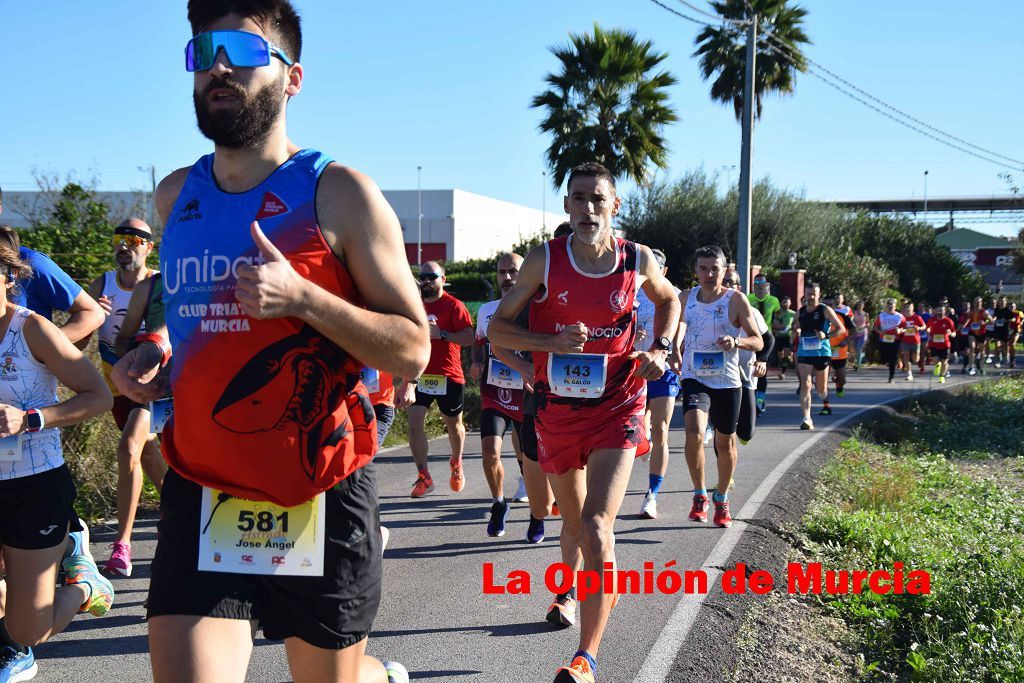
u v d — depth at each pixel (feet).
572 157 79.77
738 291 22.40
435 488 27.27
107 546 19.99
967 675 14.25
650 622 15.70
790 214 102.42
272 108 7.38
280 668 13.64
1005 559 20.61
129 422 17.92
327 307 6.87
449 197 202.08
